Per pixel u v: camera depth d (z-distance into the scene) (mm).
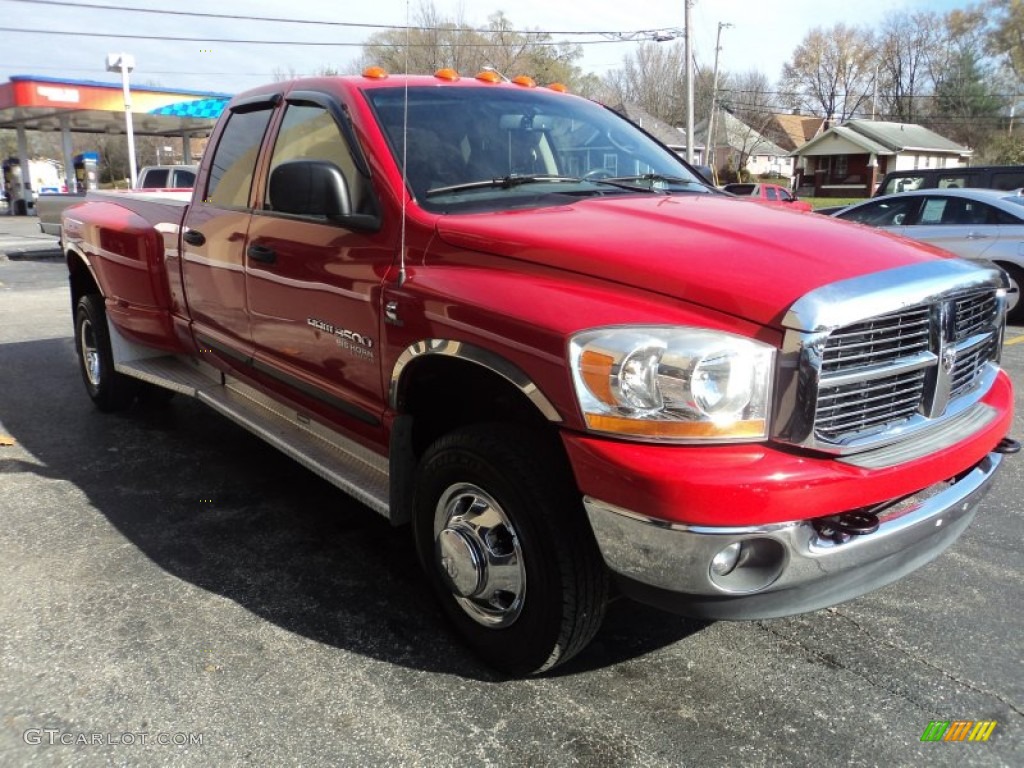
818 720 2660
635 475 2250
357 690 2795
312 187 3084
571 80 48094
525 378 2508
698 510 2201
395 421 3082
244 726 2607
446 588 2996
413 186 3160
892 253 2656
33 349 8125
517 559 2691
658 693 2797
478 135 3566
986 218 9547
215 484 4609
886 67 77125
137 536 3945
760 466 2244
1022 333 9102
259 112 4160
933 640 3121
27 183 38125
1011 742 2562
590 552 2549
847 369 2367
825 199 56844
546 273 2660
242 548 3834
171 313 4906
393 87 3633
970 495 2779
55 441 5332
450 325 2744
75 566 3637
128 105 20453
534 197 3279
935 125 68688
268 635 3115
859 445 2389
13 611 3252
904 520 2539
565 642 2625
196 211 4480
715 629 3203
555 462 2578
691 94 29734
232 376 4473
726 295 2355
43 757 2457
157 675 2855
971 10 67000
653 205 3170
